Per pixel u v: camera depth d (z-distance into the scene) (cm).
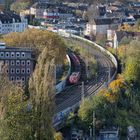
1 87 18075
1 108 17262
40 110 17888
